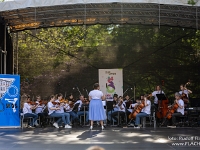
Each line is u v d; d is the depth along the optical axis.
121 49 15.16
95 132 9.91
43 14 12.82
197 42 15.11
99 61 15.12
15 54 15.29
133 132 9.82
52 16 13.27
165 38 15.34
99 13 13.23
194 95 14.96
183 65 15.08
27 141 8.16
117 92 15.03
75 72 15.12
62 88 15.08
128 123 12.10
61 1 10.74
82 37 16.61
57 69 15.19
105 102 11.80
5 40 12.98
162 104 12.05
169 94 15.02
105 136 8.97
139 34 15.57
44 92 15.11
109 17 13.77
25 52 15.37
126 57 15.14
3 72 13.14
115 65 15.12
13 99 11.34
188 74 15.05
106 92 15.02
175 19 13.47
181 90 13.80
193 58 15.09
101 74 15.08
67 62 15.19
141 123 12.16
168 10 12.10
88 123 12.75
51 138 8.66
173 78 15.05
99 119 10.64
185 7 11.73
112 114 12.23
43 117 12.64
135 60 15.15
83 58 15.16
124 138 8.54
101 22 14.33
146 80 15.07
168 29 15.38
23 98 12.67
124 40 15.96
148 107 11.33
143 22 14.38
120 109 12.34
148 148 7.04
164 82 15.04
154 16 13.22
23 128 11.32
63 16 13.34
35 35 15.67
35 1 10.84
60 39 16.16
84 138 8.61
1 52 12.46
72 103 12.66
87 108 12.48
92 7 12.28
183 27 14.36
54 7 12.07
